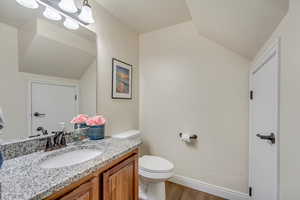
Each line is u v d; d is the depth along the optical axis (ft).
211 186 6.18
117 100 6.46
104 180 3.06
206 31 5.50
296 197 2.52
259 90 4.50
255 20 3.42
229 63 5.85
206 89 6.30
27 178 2.31
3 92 3.13
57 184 2.16
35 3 3.56
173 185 6.81
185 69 6.75
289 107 2.69
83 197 2.62
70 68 4.54
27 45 3.52
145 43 7.79
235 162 5.77
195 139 6.53
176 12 6.05
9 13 3.21
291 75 2.62
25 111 3.50
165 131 7.27
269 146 3.68
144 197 5.66
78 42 4.76
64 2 3.84
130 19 6.54
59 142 3.92
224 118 5.97
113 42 6.21
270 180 3.61
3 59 3.13
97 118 4.79
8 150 3.12
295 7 2.47
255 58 4.95
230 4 3.36
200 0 3.79
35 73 3.69
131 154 4.10
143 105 7.88
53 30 4.08
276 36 3.14
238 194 5.68
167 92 7.20
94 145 4.08
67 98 4.46
